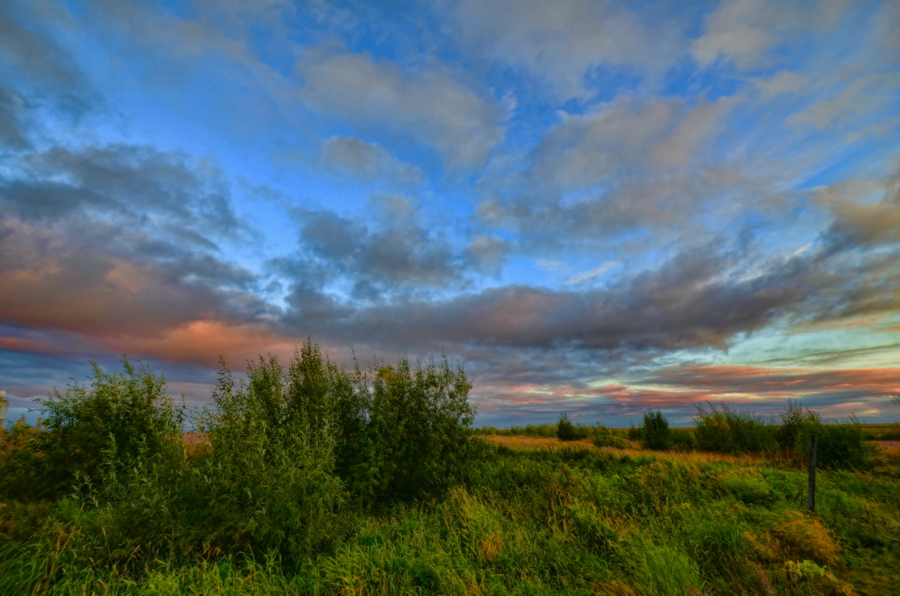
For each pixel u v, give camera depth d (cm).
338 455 930
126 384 904
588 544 629
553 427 2903
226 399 726
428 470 969
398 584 494
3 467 793
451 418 1044
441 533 672
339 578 495
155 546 545
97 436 816
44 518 600
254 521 550
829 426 1300
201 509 583
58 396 868
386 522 745
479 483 958
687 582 464
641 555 527
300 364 1048
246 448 625
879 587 482
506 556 559
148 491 570
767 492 851
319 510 611
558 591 486
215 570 483
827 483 921
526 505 805
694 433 1880
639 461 1272
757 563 537
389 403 1017
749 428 1639
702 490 880
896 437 1911
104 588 447
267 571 514
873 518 682
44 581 461
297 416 833
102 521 570
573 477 941
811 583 482
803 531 600
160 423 862
